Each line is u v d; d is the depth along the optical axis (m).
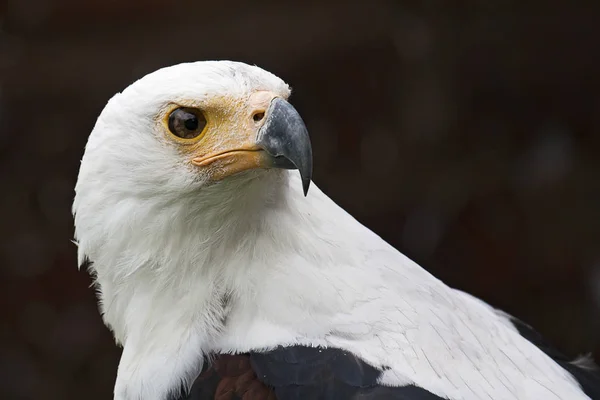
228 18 15.02
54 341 15.22
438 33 14.78
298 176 6.39
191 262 6.26
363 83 14.98
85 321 15.25
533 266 14.58
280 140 5.98
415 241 14.87
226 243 6.23
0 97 14.88
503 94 14.80
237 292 6.19
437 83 14.88
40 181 15.14
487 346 6.21
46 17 14.80
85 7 14.80
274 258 6.15
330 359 5.85
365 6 14.99
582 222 14.44
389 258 6.33
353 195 14.92
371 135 15.02
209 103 6.09
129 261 6.34
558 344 14.38
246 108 6.11
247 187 6.15
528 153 14.84
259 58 14.87
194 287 6.27
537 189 14.68
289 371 5.84
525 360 6.27
